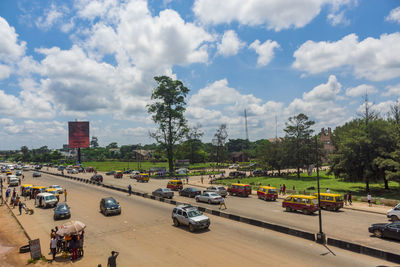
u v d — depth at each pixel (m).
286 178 64.25
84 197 36.16
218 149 102.69
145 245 16.62
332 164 41.88
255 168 94.06
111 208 24.83
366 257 13.99
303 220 22.22
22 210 28.84
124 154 188.00
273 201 32.56
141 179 57.34
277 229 19.16
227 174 75.62
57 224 22.36
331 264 13.12
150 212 26.12
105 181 58.12
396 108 50.06
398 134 36.81
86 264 14.12
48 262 14.62
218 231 19.28
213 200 29.91
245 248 15.62
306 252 14.84
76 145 113.06
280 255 14.42
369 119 49.88
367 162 36.84
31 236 19.33
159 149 73.38
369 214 24.61
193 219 19.33
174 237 18.09
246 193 36.06
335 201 26.25
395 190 39.38
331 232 18.50
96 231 19.89
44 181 59.31
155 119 70.06
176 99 71.44
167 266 13.36
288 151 65.62
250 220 21.27
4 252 16.66
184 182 55.72
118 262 14.03
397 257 13.16
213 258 14.20
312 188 41.41
